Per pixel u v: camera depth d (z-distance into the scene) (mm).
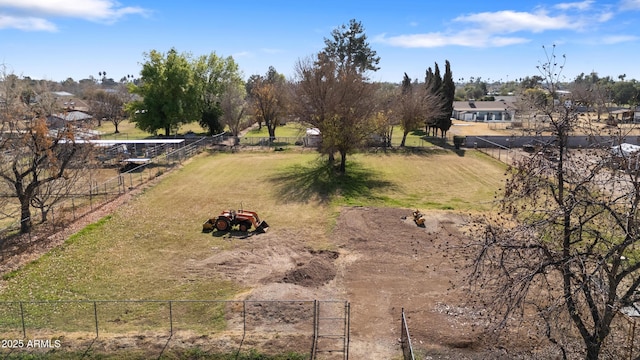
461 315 16859
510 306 10688
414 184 38594
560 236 11320
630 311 15898
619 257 10992
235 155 52812
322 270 20531
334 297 18391
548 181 11547
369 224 27625
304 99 43938
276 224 27812
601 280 10352
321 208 31328
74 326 15969
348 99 41469
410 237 25391
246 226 26188
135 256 22453
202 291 18781
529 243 11039
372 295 18578
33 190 26703
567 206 10398
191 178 40312
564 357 11508
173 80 63312
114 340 14906
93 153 30375
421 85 64688
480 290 18344
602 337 11102
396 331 15867
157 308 17344
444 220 28312
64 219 27578
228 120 68062
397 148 56344
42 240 24000
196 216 29266
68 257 22047
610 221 11133
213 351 14492
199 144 56906
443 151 54656
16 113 26703
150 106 64188
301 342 15070
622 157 10742
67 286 19047
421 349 14805
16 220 27734
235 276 20297
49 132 27625
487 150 54625
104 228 26359
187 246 23953
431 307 17516
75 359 14031
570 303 10844
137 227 26797
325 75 42656
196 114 67312
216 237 25375
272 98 66750
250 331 15688
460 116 101938
